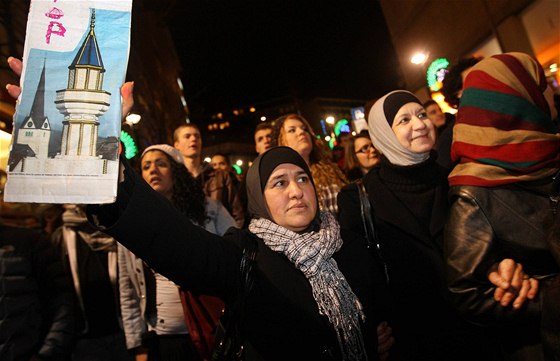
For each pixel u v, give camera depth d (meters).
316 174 2.80
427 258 1.93
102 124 1.03
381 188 2.19
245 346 1.49
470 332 1.87
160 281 2.48
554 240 1.25
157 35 11.37
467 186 1.53
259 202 1.73
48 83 1.04
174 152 2.82
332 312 1.45
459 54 9.20
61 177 0.98
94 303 2.69
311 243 1.56
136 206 1.19
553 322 1.18
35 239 2.05
